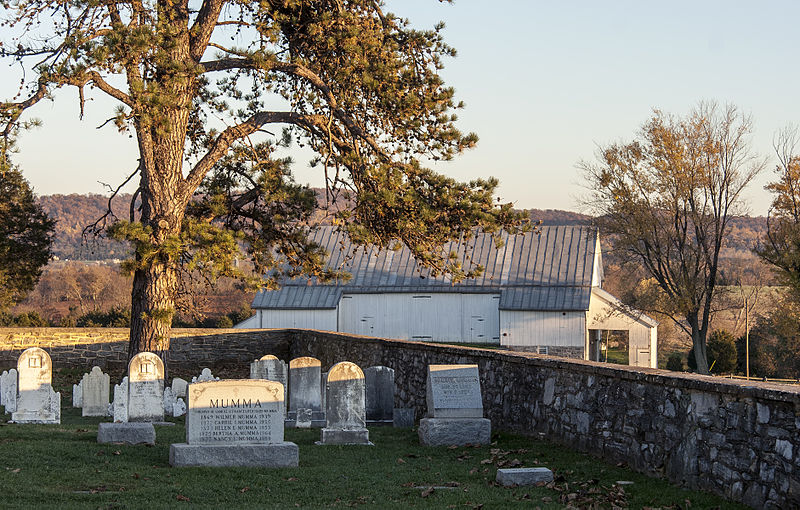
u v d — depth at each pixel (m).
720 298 54.69
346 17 22.28
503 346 49.12
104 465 11.27
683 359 69.38
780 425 8.60
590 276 50.12
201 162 23.83
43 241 38.91
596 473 11.14
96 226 24.14
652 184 50.84
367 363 25.08
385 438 15.18
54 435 14.09
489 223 22.14
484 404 16.75
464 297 49.97
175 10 22.14
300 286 50.94
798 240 43.16
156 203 22.86
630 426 11.62
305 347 32.53
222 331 33.78
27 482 10.04
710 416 9.80
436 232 22.64
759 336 62.72
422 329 50.12
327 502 9.74
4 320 56.62
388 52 22.94
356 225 22.80
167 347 23.64
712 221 51.69
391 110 22.56
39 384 16.86
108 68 19.73
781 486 8.49
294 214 24.94
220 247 21.95
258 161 24.38
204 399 11.59
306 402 17.84
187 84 21.89
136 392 15.64
